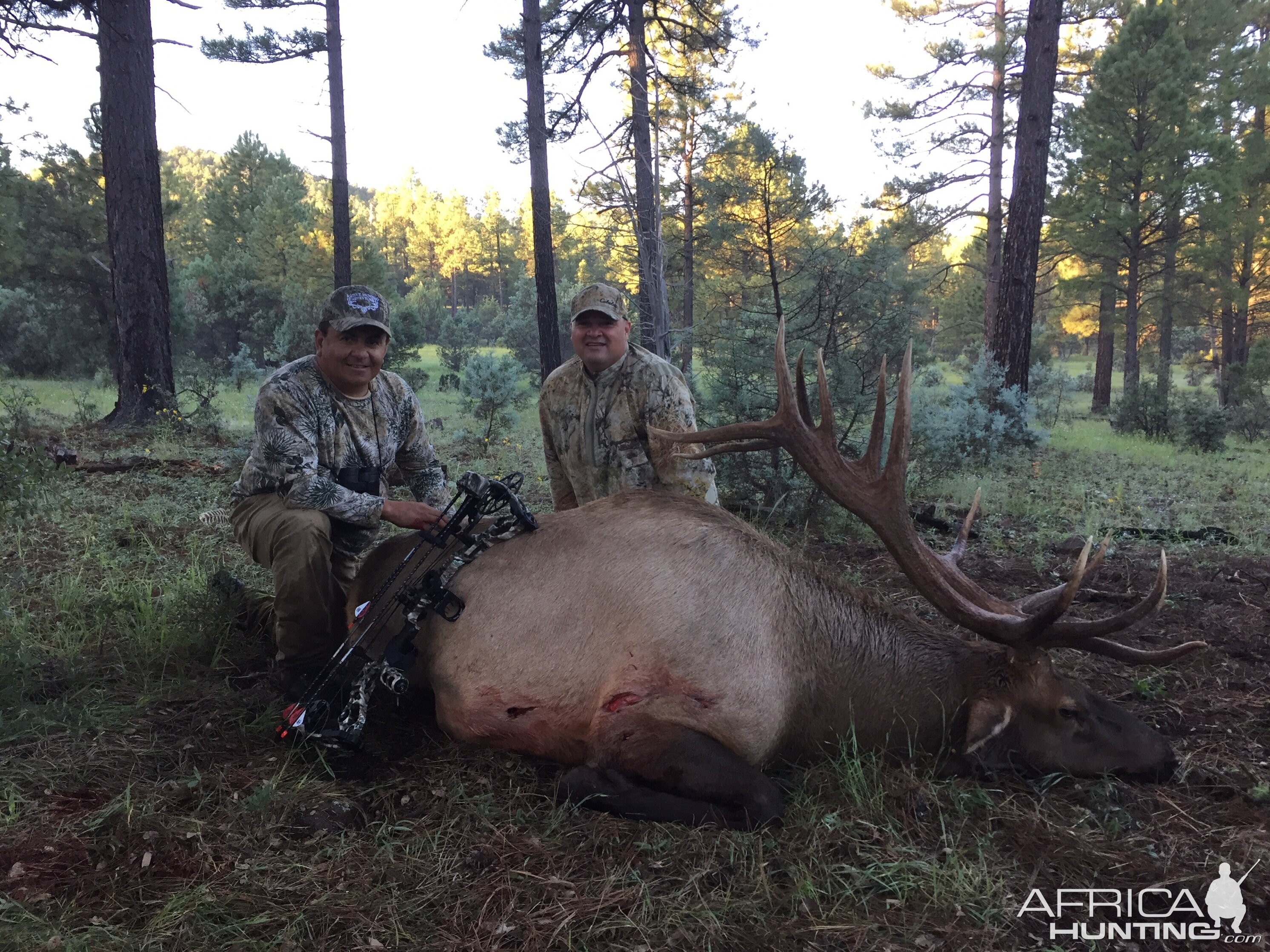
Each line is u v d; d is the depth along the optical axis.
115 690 3.50
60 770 2.83
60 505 6.14
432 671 3.21
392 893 2.34
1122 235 22.16
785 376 3.40
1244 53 22.61
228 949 2.11
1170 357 26.52
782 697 3.01
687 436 3.55
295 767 2.97
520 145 14.20
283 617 3.43
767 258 9.77
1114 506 8.33
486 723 3.06
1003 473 10.41
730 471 7.61
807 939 2.24
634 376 4.13
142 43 11.75
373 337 3.47
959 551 3.55
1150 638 4.67
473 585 3.21
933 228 24.05
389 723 3.38
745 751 2.91
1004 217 22.89
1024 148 13.34
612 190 13.88
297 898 2.31
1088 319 33.00
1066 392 27.23
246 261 32.03
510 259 85.94
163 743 3.09
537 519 3.37
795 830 2.70
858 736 3.18
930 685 3.20
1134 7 22.38
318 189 57.69
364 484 3.61
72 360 23.17
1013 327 13.60
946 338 35.44
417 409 3.91
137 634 3.98
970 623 3.12
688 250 21.80
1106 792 3.02
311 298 28.88
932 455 9.16
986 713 3.11
